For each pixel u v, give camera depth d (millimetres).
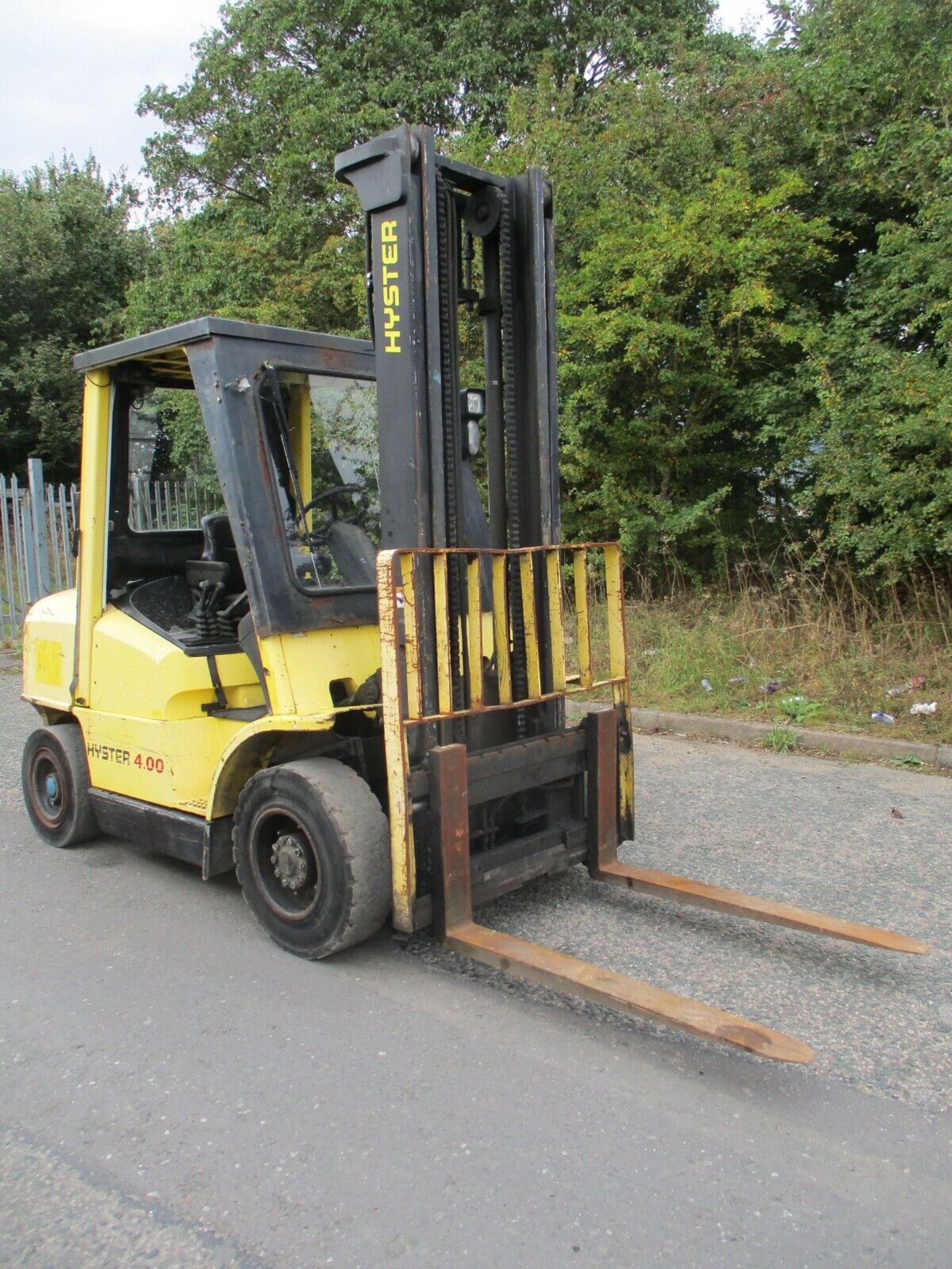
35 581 12383
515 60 15336
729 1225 2422
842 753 6809
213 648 4387
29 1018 3492
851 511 8117
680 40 11523
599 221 9742
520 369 4168
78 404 22531
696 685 8188
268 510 3912
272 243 13320
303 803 3699
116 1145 2781
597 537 10078
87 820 5133
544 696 4000
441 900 3570
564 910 4316
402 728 3453
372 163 3607
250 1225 2455
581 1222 2436
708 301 9117
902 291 8141
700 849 5059
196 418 4789
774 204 8867
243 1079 3082
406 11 14656
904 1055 3178
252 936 4141
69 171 25438
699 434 9500
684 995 3553
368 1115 2885
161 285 15070
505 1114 2877
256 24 15000
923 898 4410
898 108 8734
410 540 3688
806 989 3605
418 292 3588
